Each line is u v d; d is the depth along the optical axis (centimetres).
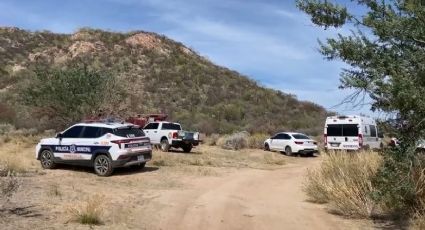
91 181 1502
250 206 1131
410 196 930
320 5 791
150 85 5981
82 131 1734
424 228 841
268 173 1927
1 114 4181
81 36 7306
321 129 4616
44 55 6700
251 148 3297
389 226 908
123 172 1753
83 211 927
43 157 1794
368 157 1190
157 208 1075
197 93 6059
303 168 2195
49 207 1017
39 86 2748
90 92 2738
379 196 798
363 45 771
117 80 2984
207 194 1304
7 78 5662
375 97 757
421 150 785
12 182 1134
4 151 2295
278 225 931
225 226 916
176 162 2125
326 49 790
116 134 1680
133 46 7219
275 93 6769
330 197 1138
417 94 670
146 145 1777
